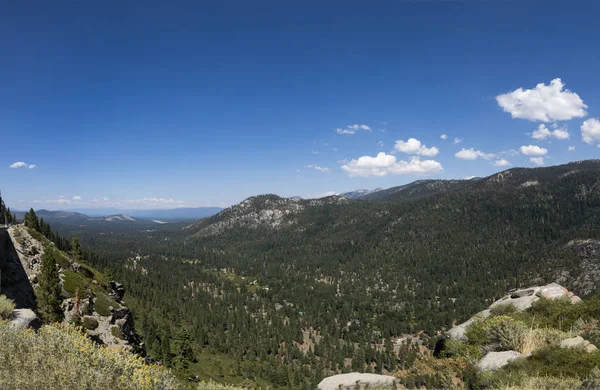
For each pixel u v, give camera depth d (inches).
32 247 2010.3
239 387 393.7
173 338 5009.8
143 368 355.6
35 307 1513.3
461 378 514.3
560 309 700.7
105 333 1823.3
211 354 5487.2
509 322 602.2
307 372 5359.3
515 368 468.1
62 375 295.9
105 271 5467.5
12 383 286.4
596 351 450.6
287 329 7288.4
